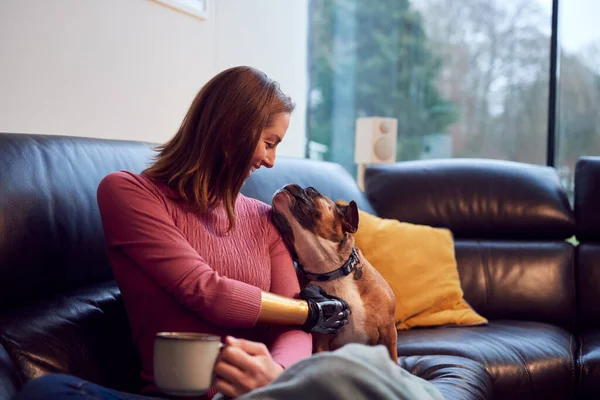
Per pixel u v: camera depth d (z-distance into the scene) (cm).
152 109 295
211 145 151
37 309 150
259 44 394
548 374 224
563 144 431
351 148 492
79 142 178
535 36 438
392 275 260
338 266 188
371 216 275
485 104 456
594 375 230
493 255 299
